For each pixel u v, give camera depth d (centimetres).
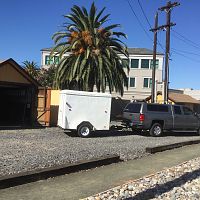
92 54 3200
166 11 3369
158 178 1097
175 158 1488
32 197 822
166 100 3322
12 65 2536
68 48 3250
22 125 2614
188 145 1939
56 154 1365
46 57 6844
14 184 909
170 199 880
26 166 1109
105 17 3291
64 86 3388
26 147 1535
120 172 1156
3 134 2023
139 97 6881
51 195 846
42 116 2658
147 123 2328
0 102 3078
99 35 3238
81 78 3186
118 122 3300
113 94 6725
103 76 3169
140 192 923
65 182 977
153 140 2109
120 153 1509
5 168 1063
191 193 951
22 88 2809
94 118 2131
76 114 2094
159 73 6875
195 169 1265
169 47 3353
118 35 3309
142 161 1385
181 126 2453
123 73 3350
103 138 2102
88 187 941
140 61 6912
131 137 2234
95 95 2131
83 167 1154
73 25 3334
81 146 1662
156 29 3441
